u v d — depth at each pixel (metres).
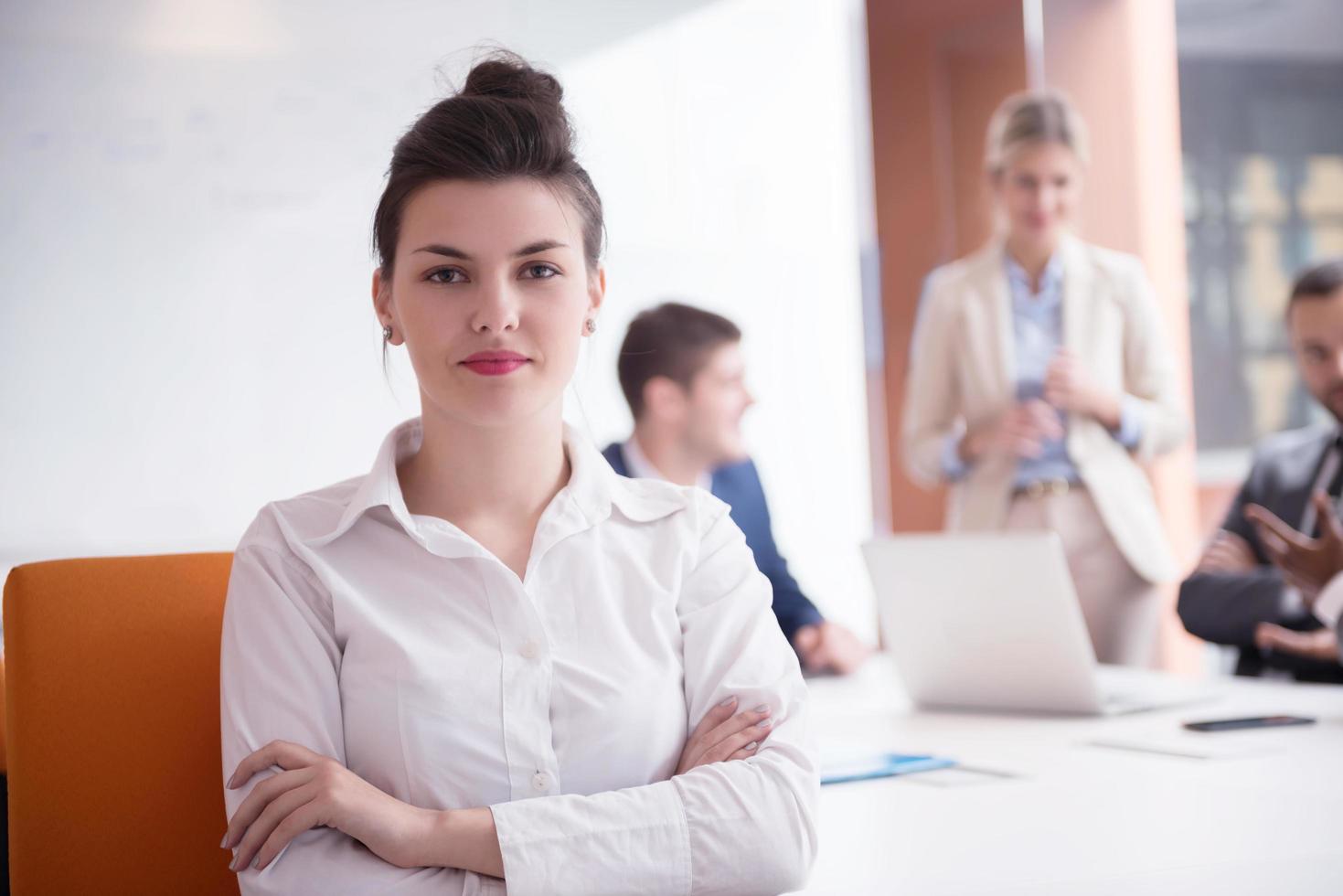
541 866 1.03
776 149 4.43
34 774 1.23
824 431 4.48
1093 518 3.56
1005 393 3.70
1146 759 1.60
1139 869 1.13
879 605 2.10
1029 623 1.88
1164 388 3.65
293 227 3.88
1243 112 5.96
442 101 1.16
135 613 1.28
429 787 1.11
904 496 4.55
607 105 4.23
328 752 1.12
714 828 1.08
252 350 3.85
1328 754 1.57
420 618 1.16
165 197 3.78
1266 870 1.12
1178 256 4.45
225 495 3.83
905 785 1.52
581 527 1.21
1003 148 3.71
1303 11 5.84
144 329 3.76
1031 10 4.43
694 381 2.90
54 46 3.68
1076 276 3.66
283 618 1.15
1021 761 1.62
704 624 1.23
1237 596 2.47
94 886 1.23
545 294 1.14
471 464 1.19
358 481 1.25
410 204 1.13
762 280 4.41
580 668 1.16
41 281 3.68
